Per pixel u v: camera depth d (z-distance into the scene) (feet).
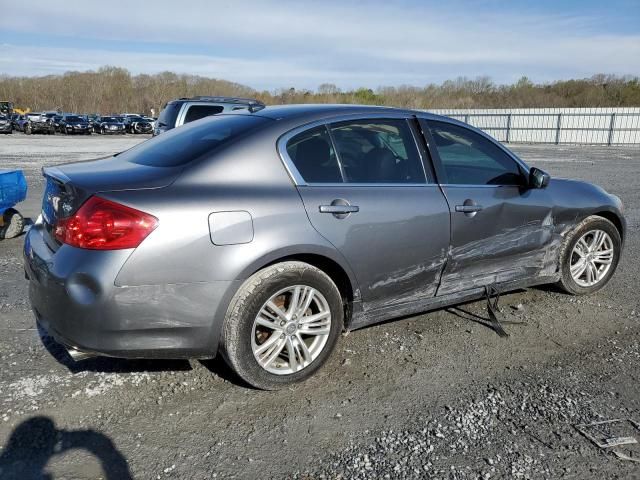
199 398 9.84
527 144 106.73
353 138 11.09
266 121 10.59
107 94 274.77
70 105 263.49
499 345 12.20
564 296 15.26
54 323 8.98
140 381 10.37
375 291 11.03
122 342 8.77
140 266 8.58
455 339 12.47
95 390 10.01
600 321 13.60
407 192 11.21
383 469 8.05
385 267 10.96
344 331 11.20
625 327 13.26
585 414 9.49
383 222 10.71
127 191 8.82
